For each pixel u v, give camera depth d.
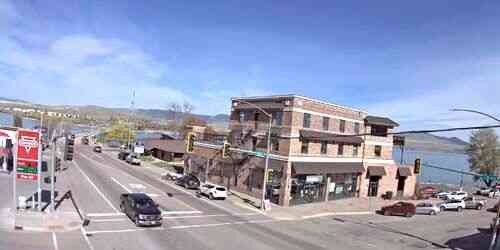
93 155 85.56
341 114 53.22
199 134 68.31
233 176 54.28
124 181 51.34
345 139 53.88
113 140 123.50
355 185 57.62
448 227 42.50
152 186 49.62
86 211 32.00
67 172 54.19
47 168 56.00
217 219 34.41
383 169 60.81
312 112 48.75
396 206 48.06
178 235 27.41
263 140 50.44
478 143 96.88
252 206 43.38
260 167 49.38
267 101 50.69
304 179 48.56
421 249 30.64
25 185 41.09
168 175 57.84
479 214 55.44
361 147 57.97
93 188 43.47
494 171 95.12
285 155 46.50
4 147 52.91
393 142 66.81
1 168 50.53
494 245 34.53
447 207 57.72
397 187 64.69
